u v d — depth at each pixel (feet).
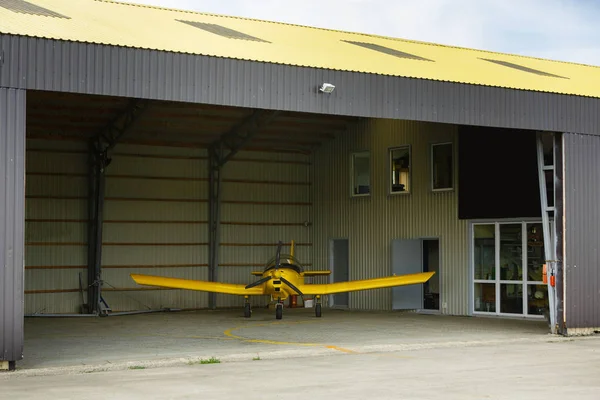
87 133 75.31
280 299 69.10
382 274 77.77
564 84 57.16
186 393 29.96
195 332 56.65
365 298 79.56
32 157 74.54
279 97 42.42
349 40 64.95
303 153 87.66
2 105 35.70
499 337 50.70
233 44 47.60
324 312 77.20
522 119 49.70
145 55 39.11
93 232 76.13
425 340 49.08
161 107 69.87
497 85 48.98
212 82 40.75
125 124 69.97
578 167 51.75
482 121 48.29
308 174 87.97
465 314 69.05
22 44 36.22
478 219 68.23
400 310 76.28
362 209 80.48
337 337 51.80
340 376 34.27
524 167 64.34
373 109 44.91
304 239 87.30
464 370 36.09
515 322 62.03
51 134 75.10
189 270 81.41
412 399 28.37
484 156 67.82
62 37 37.29
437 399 28.37
